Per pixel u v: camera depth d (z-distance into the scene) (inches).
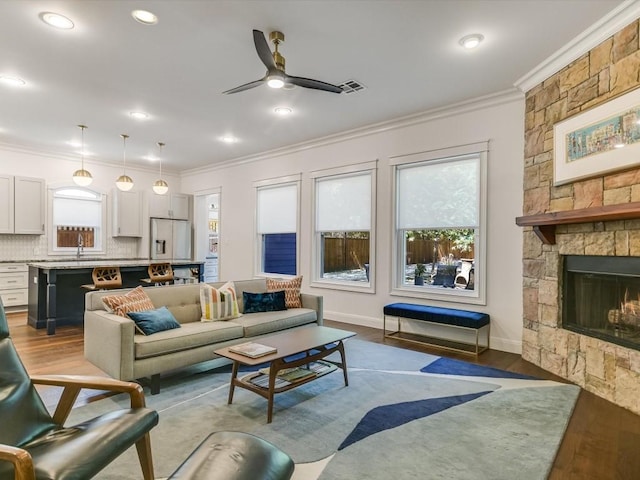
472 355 158.6
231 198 304.7
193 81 153.4
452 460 82.4
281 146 257.1
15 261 247.4
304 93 165.2
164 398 114.7
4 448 48.7
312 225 244.2
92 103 177.3
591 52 118.8
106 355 115.7
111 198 307.0
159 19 110.4
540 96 143.9
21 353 157.0
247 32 117.6
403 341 181.5
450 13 107.9
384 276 207.8
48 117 197.8
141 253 315.3
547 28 115.2
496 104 168.2
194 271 259.0
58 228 280.8
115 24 112.9
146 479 70.5
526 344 151.9
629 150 104.7
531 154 148.7
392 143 205.0
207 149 266.5
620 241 111.0
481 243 173.2
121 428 63.3
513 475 77.0
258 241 284.8
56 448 58.9
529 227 150.3
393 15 108.8
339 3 103.3
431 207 192.9
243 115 193.2
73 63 137.9
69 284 217.3
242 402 111.7
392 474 77.4
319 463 81.3
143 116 195.9
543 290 142.4
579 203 124.4
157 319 127.5
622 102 106.9
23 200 255.3
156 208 318.3
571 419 101.2
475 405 109.7
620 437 91.7
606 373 114.0
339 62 137.6
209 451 59.2
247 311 166.9
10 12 106.4
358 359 152.8
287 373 117.1
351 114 191.8
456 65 139.7
